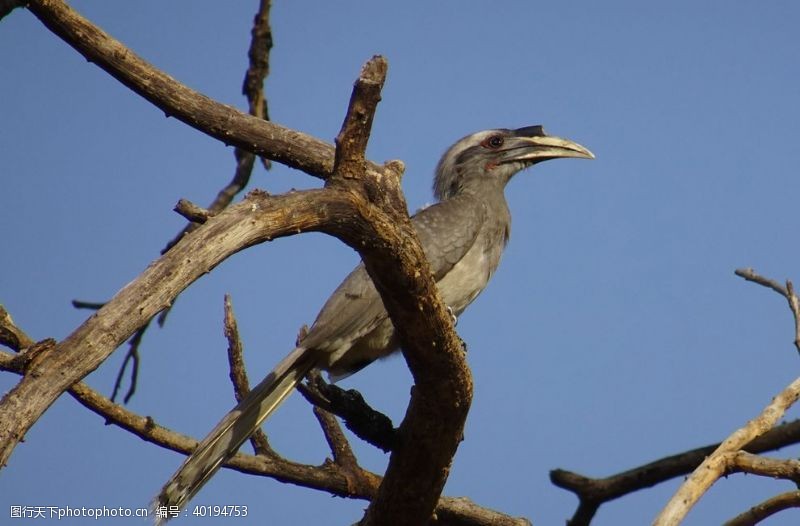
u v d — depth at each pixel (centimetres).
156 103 1010
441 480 1099
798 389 1073
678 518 1006
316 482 1232
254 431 1123
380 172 908
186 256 719
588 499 1594
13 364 653
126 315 673
